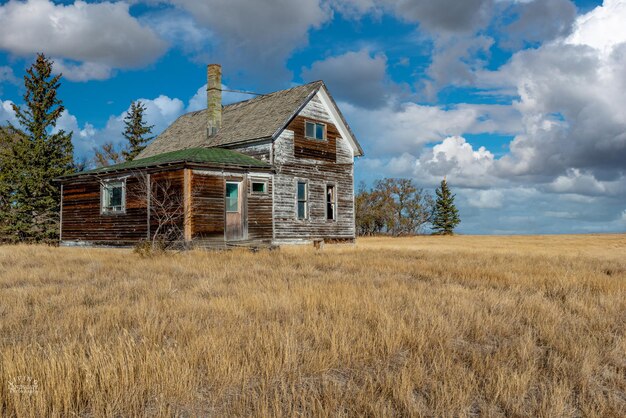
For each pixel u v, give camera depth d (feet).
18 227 92.79
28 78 99.81
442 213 225.56
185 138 99.91
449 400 13.99
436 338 20.38
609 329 23.25
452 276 42.80
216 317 24.00
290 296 28.84
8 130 104.83
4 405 13.65
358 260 55.67
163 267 46.16
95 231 78.02
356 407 13.66
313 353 17.95
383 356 18.39
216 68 93.71
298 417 13.17
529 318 24.91
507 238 179.63
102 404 13.47
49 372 14.67
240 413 13.33
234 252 61.77
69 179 81.87
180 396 14.32
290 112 82.28
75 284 36.09
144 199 70.85
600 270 50.62
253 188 77.66
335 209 91.97
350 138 95.30
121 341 18.19
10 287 35.37
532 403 14.39
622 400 14.96
